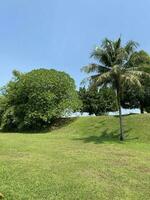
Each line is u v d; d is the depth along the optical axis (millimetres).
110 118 55406
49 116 59906
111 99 78000
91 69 43969
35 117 60344
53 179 22312
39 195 18844
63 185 21000
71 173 24438
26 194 18844
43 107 60438
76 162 28562
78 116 62125
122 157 31797
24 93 62250
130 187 21484
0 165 25781
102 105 78812
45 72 62156
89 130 53625
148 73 44375
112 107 78312
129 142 43719
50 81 60625
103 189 20688
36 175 23156
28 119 61031
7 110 63875
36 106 60469
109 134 49906
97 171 25469
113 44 44031
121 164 28359
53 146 38844
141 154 34156
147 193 20344
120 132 46000
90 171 25375
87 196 19109
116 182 22516
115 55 44031
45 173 23938
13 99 64438
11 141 42438
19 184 20625
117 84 44344
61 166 26734
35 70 63156
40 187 20297
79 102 63719
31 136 50219
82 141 44219
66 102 61344
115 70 42406
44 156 31359
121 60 44094
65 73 63469
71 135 52062
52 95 59969
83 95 79500
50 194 19109
